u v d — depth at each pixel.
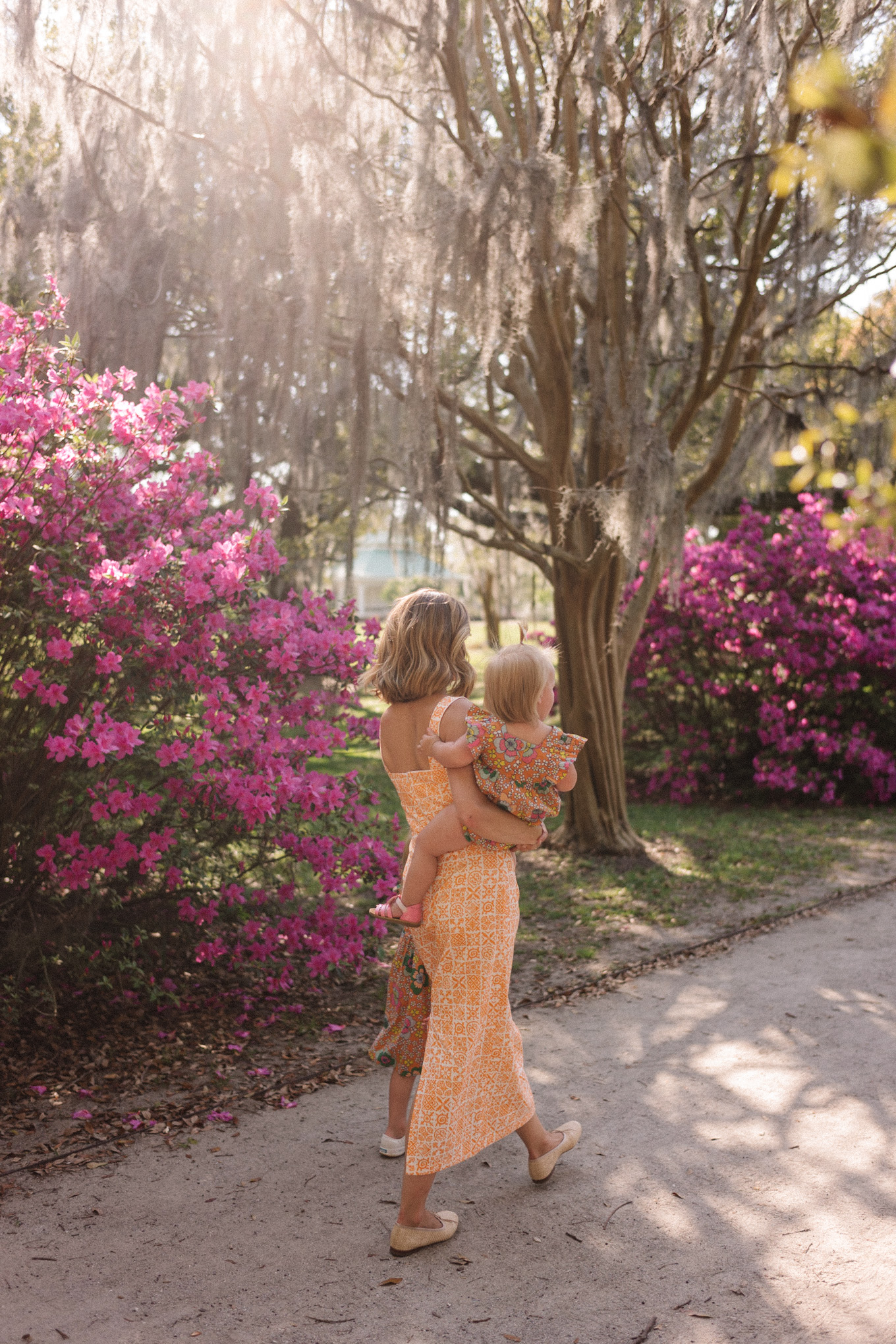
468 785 2.54
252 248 6.25
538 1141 2.84
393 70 6.57
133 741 3.65
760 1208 2.70
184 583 3.91
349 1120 3.29
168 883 4.07
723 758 10.08
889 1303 2.28
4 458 3.74
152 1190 2.82
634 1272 2.43
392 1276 2.42
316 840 4.36
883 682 9.61
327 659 4.45
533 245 5.84
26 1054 3.73
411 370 6.26
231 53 5.80
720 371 6.93
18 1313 2.27
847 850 7.46
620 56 6.28
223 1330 2.22
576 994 4.55
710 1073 3.62
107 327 6.11
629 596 9.84
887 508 2.65
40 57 5.71
